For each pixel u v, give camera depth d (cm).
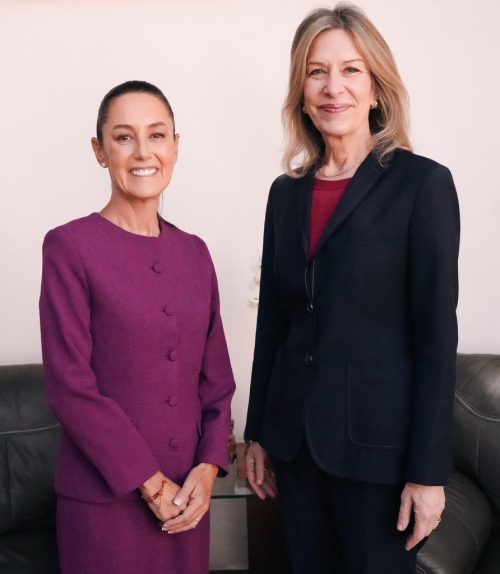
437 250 121
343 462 128
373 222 125
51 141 227
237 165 230
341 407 129
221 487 202
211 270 153
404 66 226
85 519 132
